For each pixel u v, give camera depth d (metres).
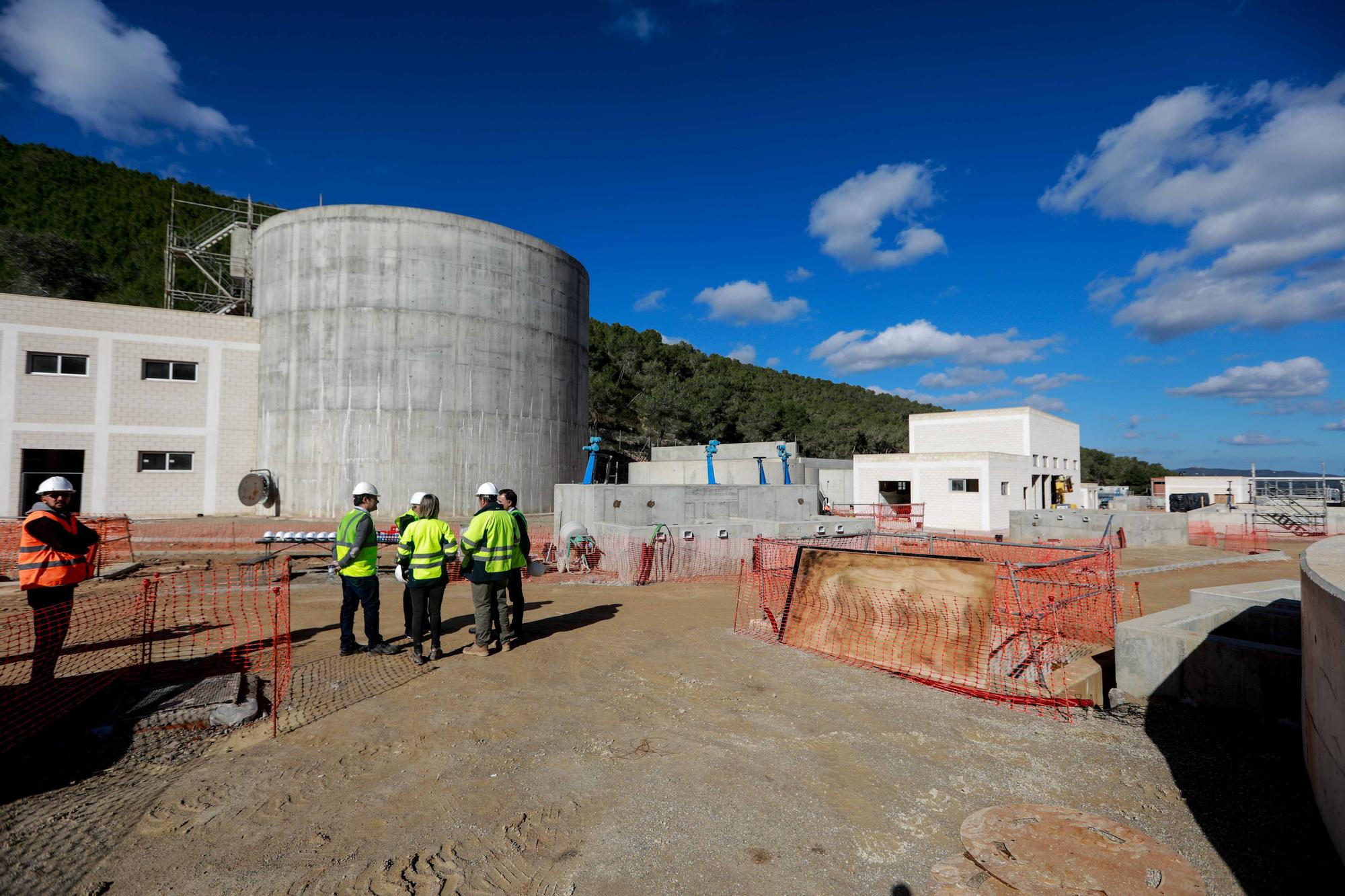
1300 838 3.29
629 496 15.73
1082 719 5.08
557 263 29.30
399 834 3.41
